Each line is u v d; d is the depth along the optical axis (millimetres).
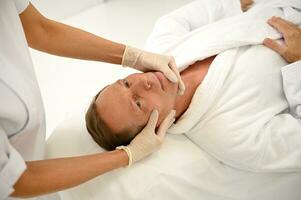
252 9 1324
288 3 1272
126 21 2002
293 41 1139
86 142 1077
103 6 2129
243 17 1258
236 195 1109
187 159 1045
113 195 972
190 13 1435
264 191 1120
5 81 729
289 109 1146
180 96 1097
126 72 1400
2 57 755
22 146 881
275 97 1123
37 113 840
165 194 1007
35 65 1758
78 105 1425
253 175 1086
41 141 946
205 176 1056
